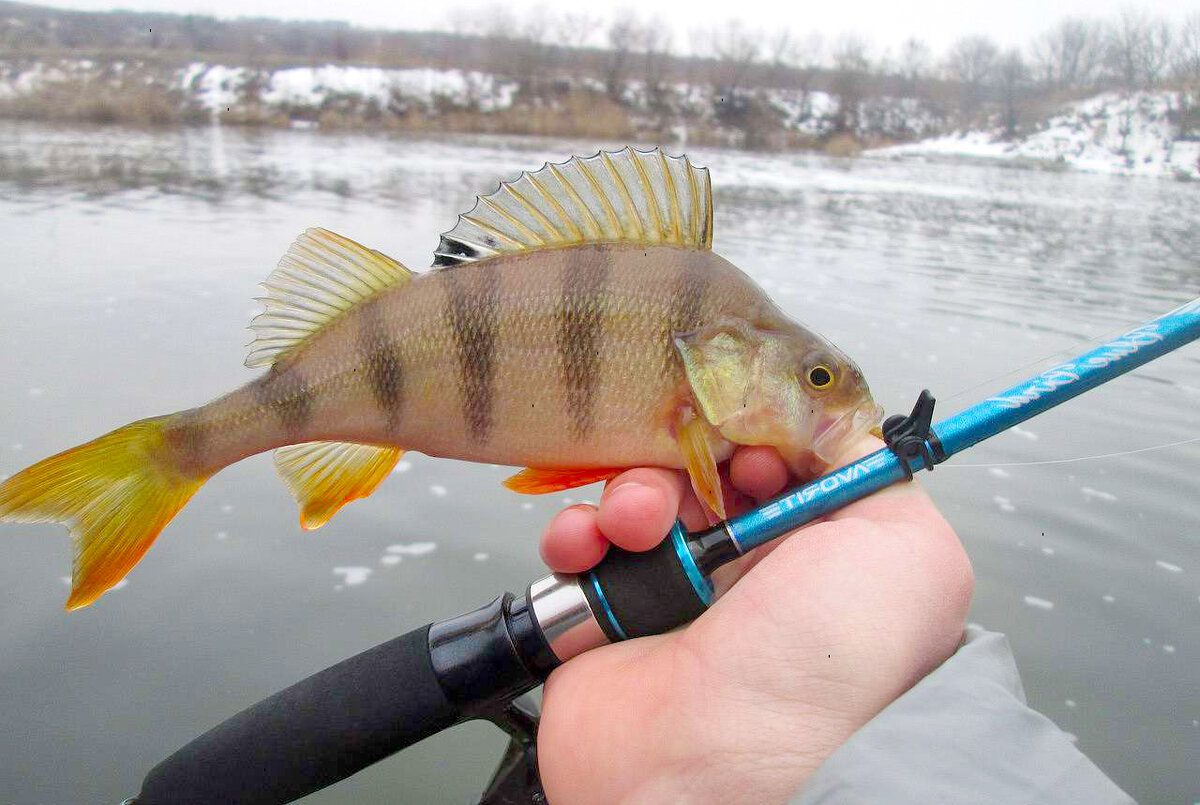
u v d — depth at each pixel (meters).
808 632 0.16
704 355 0.22
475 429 0.22
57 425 0.58
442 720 0.19
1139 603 0.45
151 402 0.62
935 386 0.70
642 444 0.22
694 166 0.22
